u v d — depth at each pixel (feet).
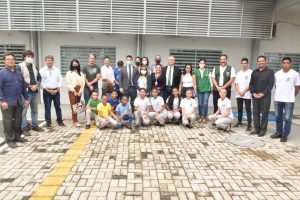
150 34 27.84
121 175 12.05
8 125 15.57
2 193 10.36
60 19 26.61
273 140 17.81
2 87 15.24
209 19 27.17
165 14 26.99
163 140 17.35
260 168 13.15
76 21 26.68
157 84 22.11
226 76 21.27
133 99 22.11
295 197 10.46
